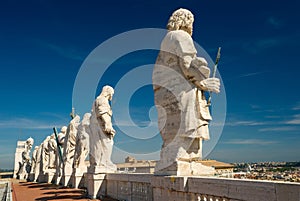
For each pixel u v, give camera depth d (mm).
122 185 17344
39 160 46812
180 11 12336
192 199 9719
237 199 7691
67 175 30203
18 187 32656
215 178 8641
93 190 19844
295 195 6141
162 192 11453
